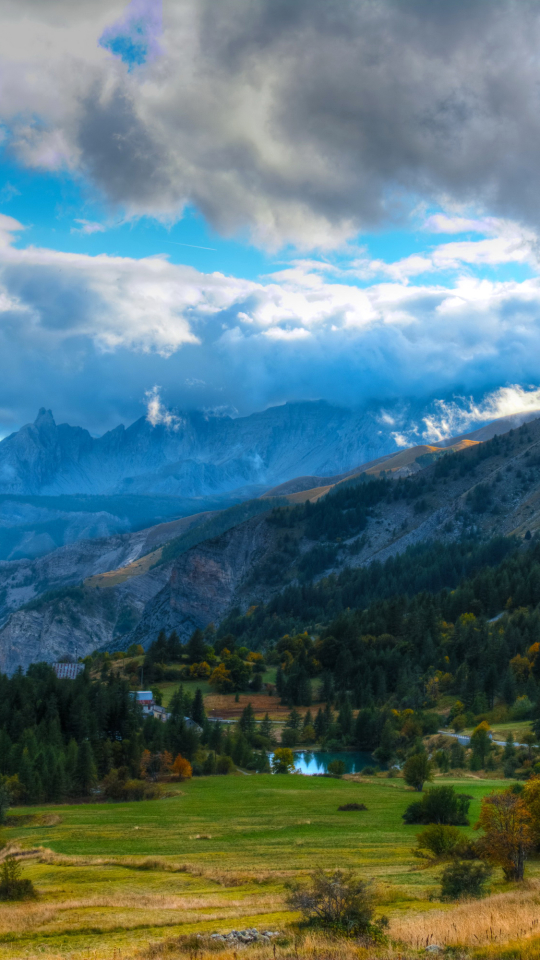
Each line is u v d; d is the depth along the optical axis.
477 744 121.75
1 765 110.00
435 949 28.00
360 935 32.03
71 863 58.62
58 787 102.38
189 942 32.25
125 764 120.19
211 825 76.31
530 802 51.59
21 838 71.94
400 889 45.44
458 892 42.62
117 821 80.56
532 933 28.23
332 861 56.81
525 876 46.31
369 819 77.25
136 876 53.78
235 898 45.25
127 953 31.53
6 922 39.53
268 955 28.59
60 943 34.84
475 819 72.25
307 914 35.09
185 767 119.31
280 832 71.19
